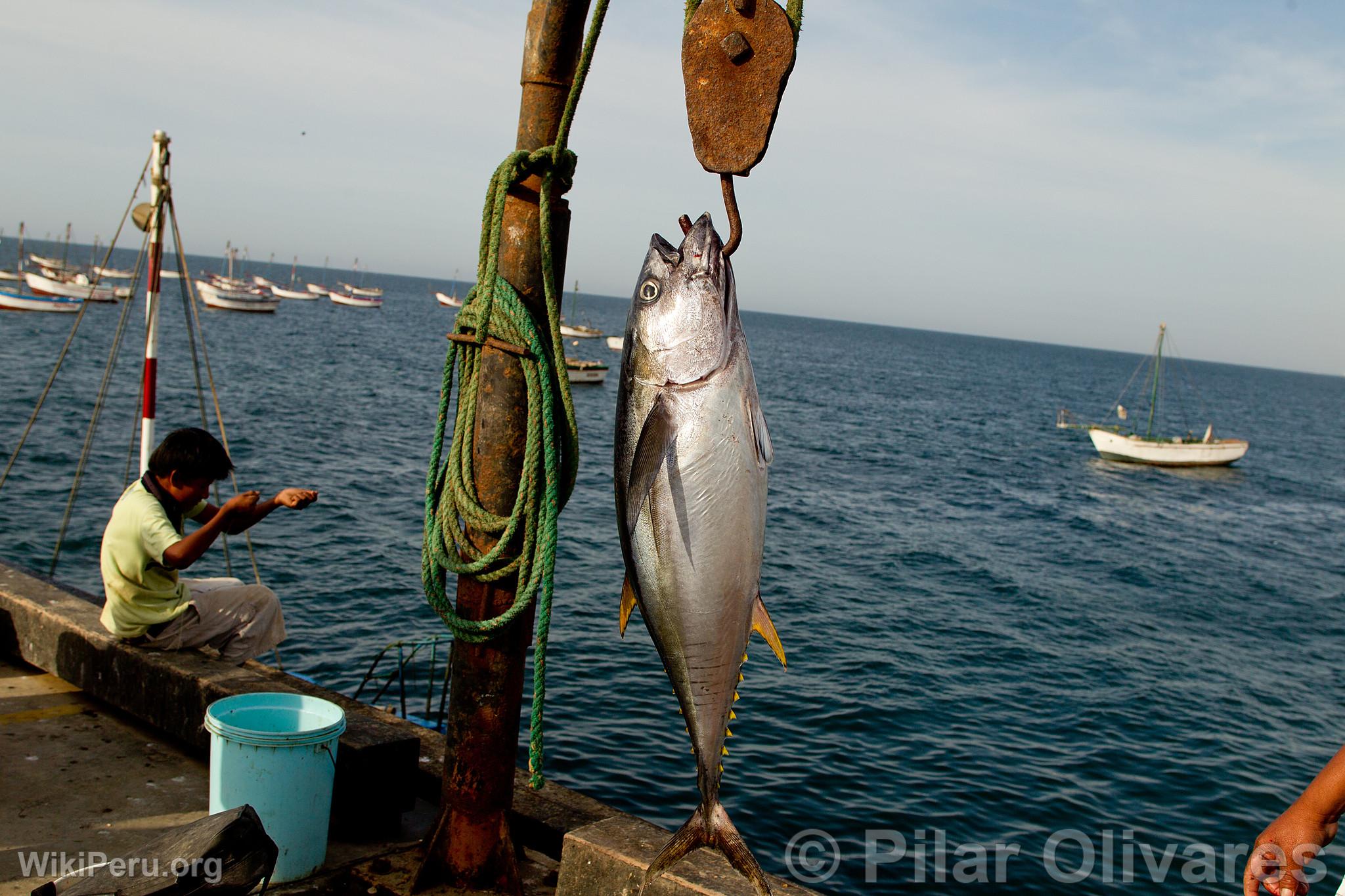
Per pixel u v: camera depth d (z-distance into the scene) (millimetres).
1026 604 18688
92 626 5508
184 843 3012
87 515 18641
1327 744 12570
